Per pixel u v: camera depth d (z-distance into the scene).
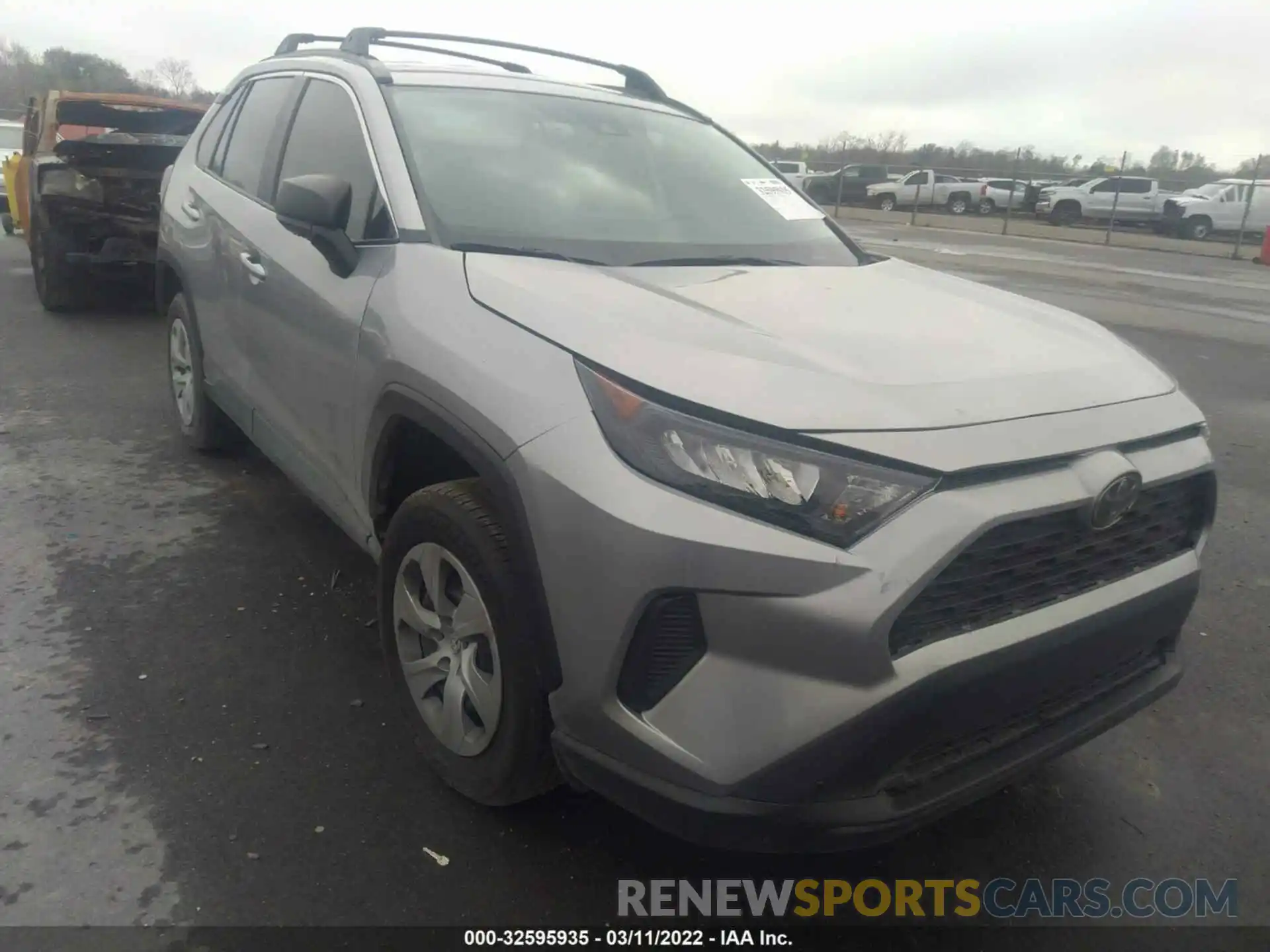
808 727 1.93
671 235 3.21
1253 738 3.24
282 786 2.69
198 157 4.75
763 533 1.93
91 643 3.32
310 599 3.70
